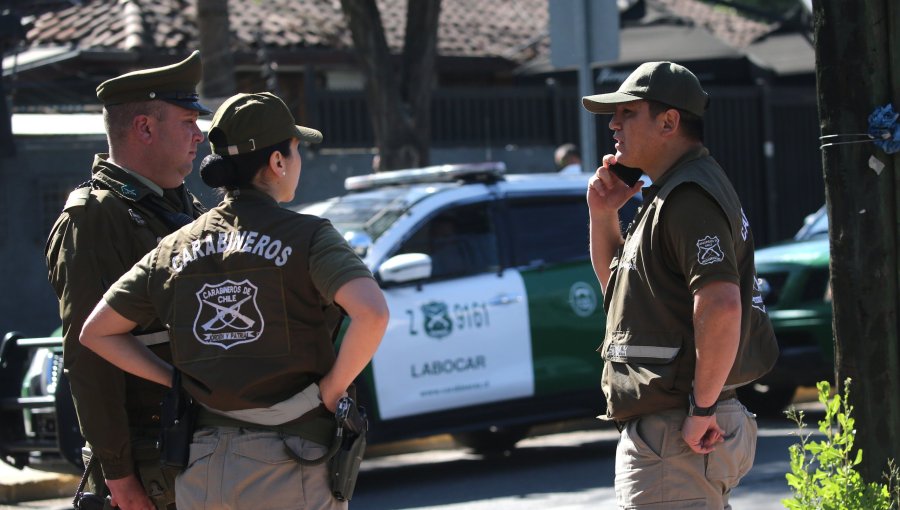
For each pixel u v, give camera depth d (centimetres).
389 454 3016
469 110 4684
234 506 998
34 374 2338
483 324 2573
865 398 1338
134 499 1156
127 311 1050
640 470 1127
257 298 995
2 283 3762
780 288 3080
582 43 3034
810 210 5234
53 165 3791
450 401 2522
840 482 1300
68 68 4666
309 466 1001
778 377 3048
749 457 1158
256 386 991
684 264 1079
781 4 8844
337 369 987
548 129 4841
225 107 1037
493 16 6400
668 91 1125
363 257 2520
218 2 3512
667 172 1135
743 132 5066
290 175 1057
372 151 4422
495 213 2675
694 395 1080
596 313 2702
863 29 1294
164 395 1122
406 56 3666
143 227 1178
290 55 5134
